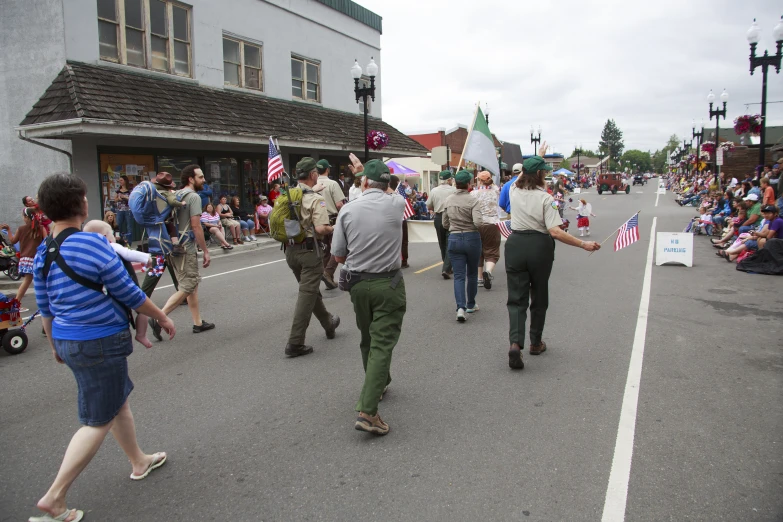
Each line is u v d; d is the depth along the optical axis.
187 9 15.66
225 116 15.10
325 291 9.31
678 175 63.66
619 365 5.48
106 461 3.83
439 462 3.69
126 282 3.08
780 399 4.62
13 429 4.40
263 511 3.21
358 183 9.72
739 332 6.61
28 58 12.91
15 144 13.32
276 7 18.78
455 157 37.91
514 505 3.19
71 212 3.07
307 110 19.73
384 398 4.77
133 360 5.92
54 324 3.07
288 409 4.61
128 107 12.38
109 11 13.60
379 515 3.13
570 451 3.79
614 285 9.50
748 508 3.12
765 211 10.81
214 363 5.79
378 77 24.97
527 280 5.47
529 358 5.75
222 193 16.83
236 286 9.88
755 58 16.25
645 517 3.06
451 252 7.14
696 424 4.17
